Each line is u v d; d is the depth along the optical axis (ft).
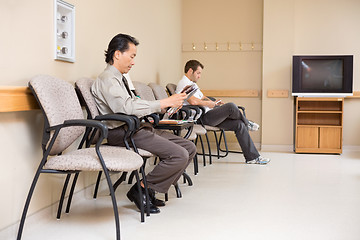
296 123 18.16
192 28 20.42
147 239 7.11
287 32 18.92
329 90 18.02
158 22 15.93
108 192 10.55
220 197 10.12
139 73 13.62
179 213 8.71
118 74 8.38
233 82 20.24
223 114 14.55
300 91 18.19
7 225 6.87
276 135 19.19
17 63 7.04
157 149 8.32
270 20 18.99
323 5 19.15
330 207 9.29
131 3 12.74
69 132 7.16
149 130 8.66
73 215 8.44
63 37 8.57
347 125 19.20
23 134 7.25
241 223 8.07
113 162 6.61
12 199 6.98
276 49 19.02
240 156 17.15
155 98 13.12
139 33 13.57
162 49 16.62
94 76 10.21
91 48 9.98
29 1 7.35
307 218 8.44
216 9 20.20
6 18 6.71
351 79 17.85
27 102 7.02
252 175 12.98
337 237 7.30
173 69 18.67
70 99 7.44
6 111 6.46
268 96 19.10
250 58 20.07
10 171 6.91
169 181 8.49
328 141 18.04
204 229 7.68
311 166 14.75
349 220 8.32
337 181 12.13
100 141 6.45
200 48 20.39
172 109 9.43
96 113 8.09
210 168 14.24
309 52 19.33
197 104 13.99
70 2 8.86
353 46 19.04
